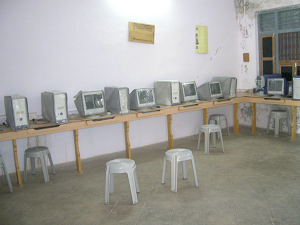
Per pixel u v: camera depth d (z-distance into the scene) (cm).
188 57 550
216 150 460
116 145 481
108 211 282
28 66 393
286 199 285
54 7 402
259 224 243
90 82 443
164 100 473
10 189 336
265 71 587
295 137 496
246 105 617
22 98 339
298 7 515
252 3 580
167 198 302
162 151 474
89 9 431
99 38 444
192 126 574
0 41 371
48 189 343
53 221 268
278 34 555
